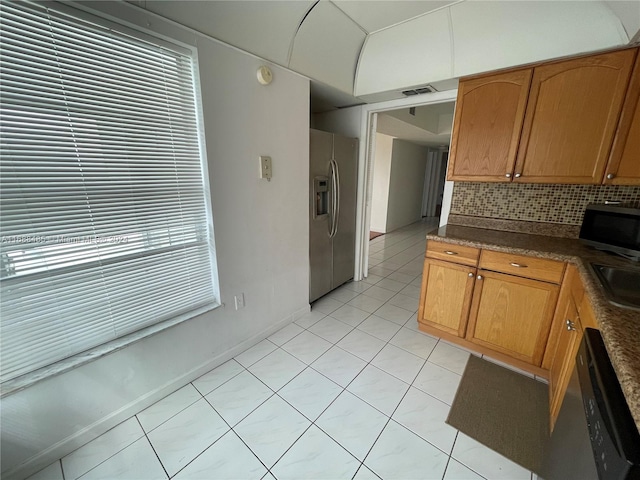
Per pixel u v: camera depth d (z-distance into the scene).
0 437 1.13
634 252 1.44
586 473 0.65
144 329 1.53
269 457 1.30
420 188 7.74
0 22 0.96
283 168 2.10
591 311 1.11
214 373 1.84
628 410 0.61
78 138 1.18
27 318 1.15
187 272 1.69
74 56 1.13
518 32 1.68
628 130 1.53
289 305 2.42
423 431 1.43
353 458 1.29
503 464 1.27
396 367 1.90
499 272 1.83
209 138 1.59
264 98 1.85
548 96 1.72
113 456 1.30
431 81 2.12
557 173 1.75
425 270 2.18
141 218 1.44
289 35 1.80
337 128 3.16
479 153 2.02
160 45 1.36
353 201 3.12
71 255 1.23
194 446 1.35
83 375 1.31
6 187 1.04
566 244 1.81
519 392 1.68
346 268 3.25
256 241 2.01
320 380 1.78
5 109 1.01
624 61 1.49
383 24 2.01
